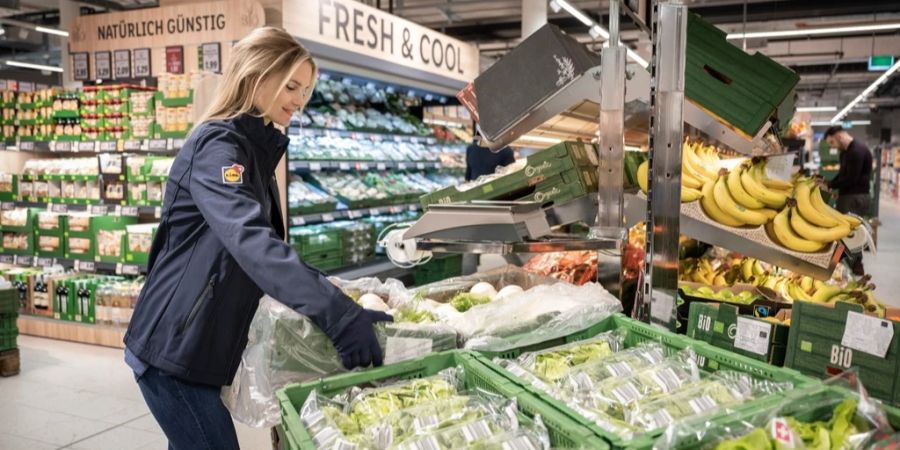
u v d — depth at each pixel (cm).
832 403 126
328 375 169
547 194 226
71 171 547
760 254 229
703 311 204
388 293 224
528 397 136
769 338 186
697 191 233
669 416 129
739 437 114
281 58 172
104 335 512
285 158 514
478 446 122
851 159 820
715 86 232
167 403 170
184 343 167
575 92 233
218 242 167
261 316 172
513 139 254
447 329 177
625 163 251
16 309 446
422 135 777
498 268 272
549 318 186
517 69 244
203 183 160
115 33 561
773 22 1600
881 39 1750
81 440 344
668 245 205
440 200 243
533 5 1105
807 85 2736
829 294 256
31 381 433
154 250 176
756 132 229
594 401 137
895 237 1374
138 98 511
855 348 166
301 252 555
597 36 930
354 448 123
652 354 164
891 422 126
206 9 515
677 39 199
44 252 556
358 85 689
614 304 199
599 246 212
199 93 471
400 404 144
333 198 607
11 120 579
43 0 1281
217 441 173
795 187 236
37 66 1487
